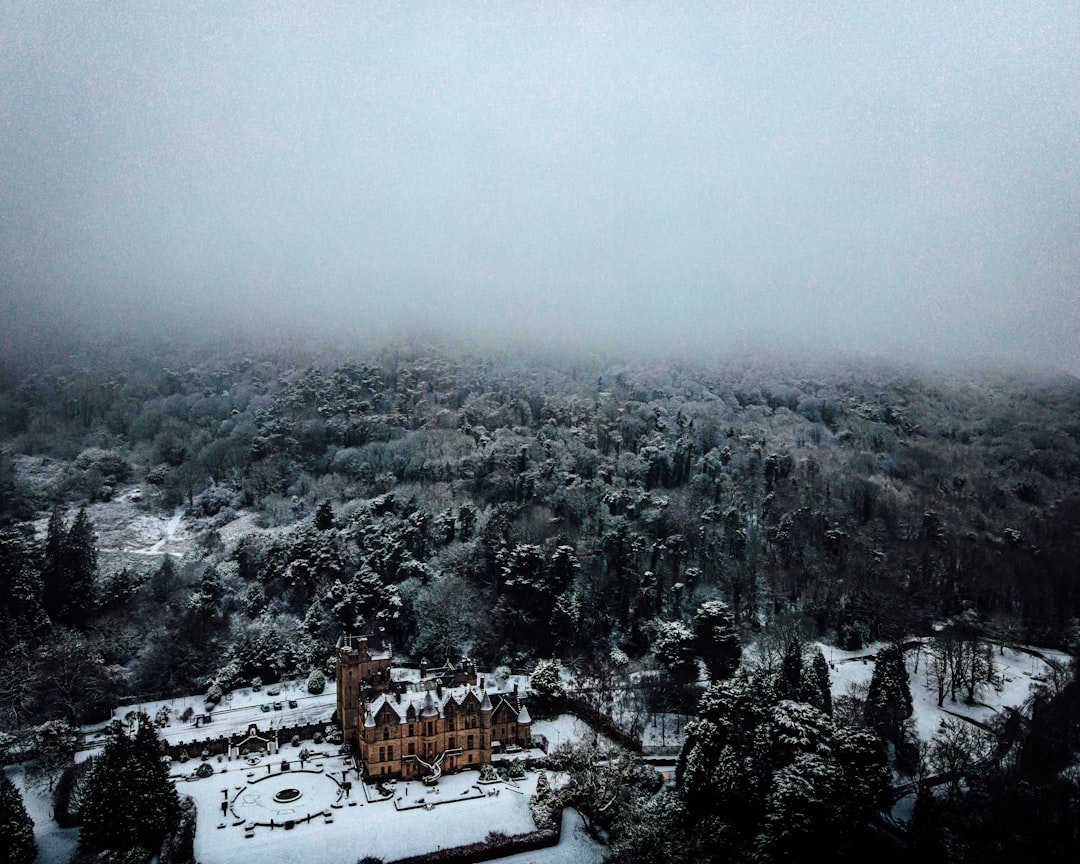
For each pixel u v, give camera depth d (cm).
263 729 19225
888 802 14800
